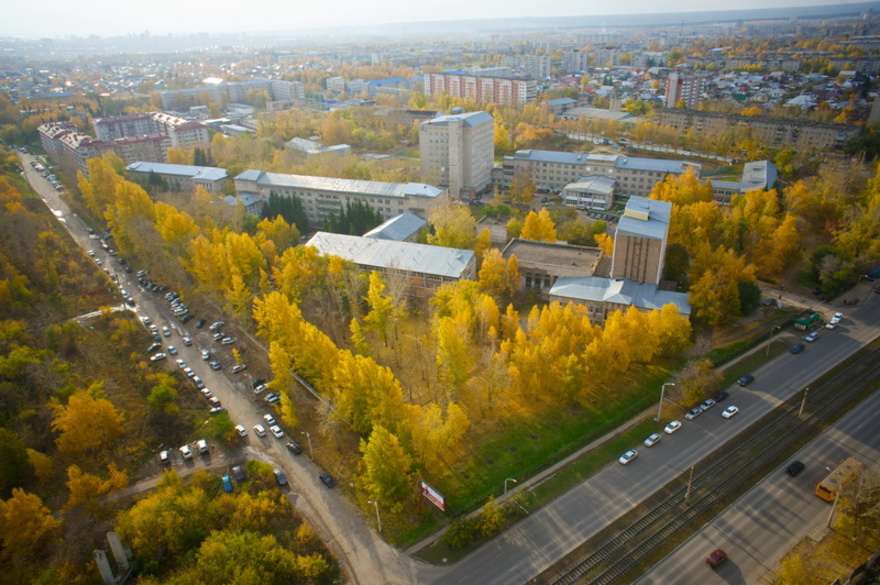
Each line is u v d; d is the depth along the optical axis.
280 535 100.31
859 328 157.00
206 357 153.88
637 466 113.69
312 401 133.75
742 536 97.44
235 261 177.62
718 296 158.75
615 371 137.50
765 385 136.00
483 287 170.88
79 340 155.00
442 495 107.88
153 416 128.25
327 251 192.00
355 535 100.50
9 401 126.12
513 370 128.25
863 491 97.25
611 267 177.00
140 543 94.12
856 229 184.75
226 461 118.31
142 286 196.38
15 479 110.06
